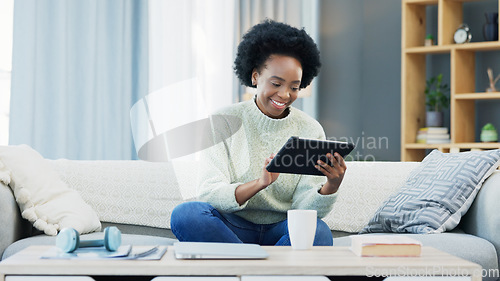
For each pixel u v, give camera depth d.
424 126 4.85
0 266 1.24
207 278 1.26
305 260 1.34
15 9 3.81
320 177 2.04
